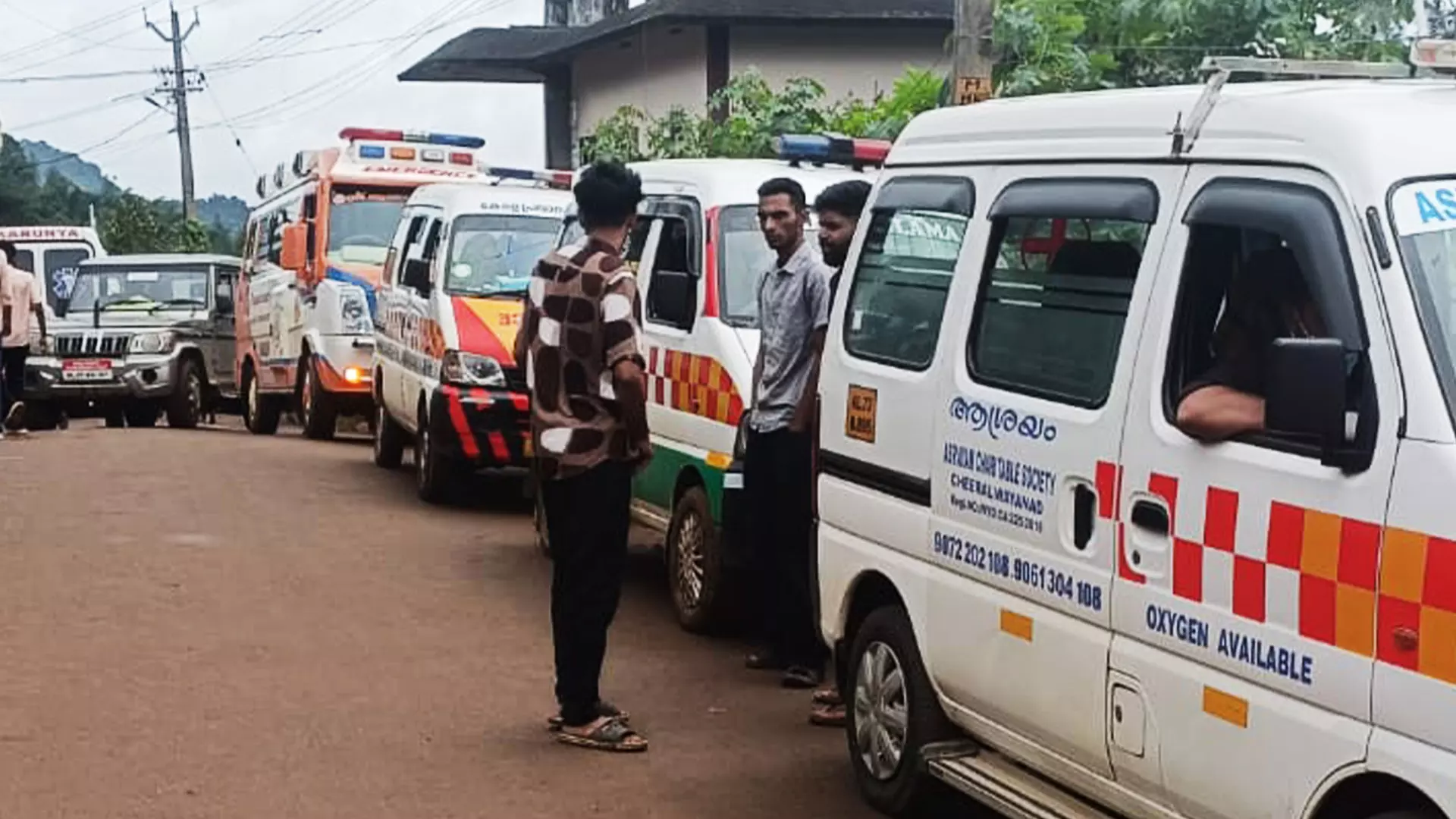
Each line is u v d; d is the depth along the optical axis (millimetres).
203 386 23516
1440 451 3875
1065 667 5117
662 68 22359
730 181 9320
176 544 11352
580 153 21922
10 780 6535
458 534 12055
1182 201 4852
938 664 5836
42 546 11203
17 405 18969
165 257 24672
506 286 13078
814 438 6879
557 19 26703
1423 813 3967
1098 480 4957
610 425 6930
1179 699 4625
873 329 6410
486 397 12477
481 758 6953
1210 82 4859
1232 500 4422
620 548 7066
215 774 6676
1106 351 5059
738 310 8906
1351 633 4051
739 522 8000
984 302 5711
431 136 18219
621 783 6672
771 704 7844
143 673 8109
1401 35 10023
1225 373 4586
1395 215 4160
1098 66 10875
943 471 5777
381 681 8070
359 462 16266
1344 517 4074
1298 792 4230
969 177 5961
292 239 18156
